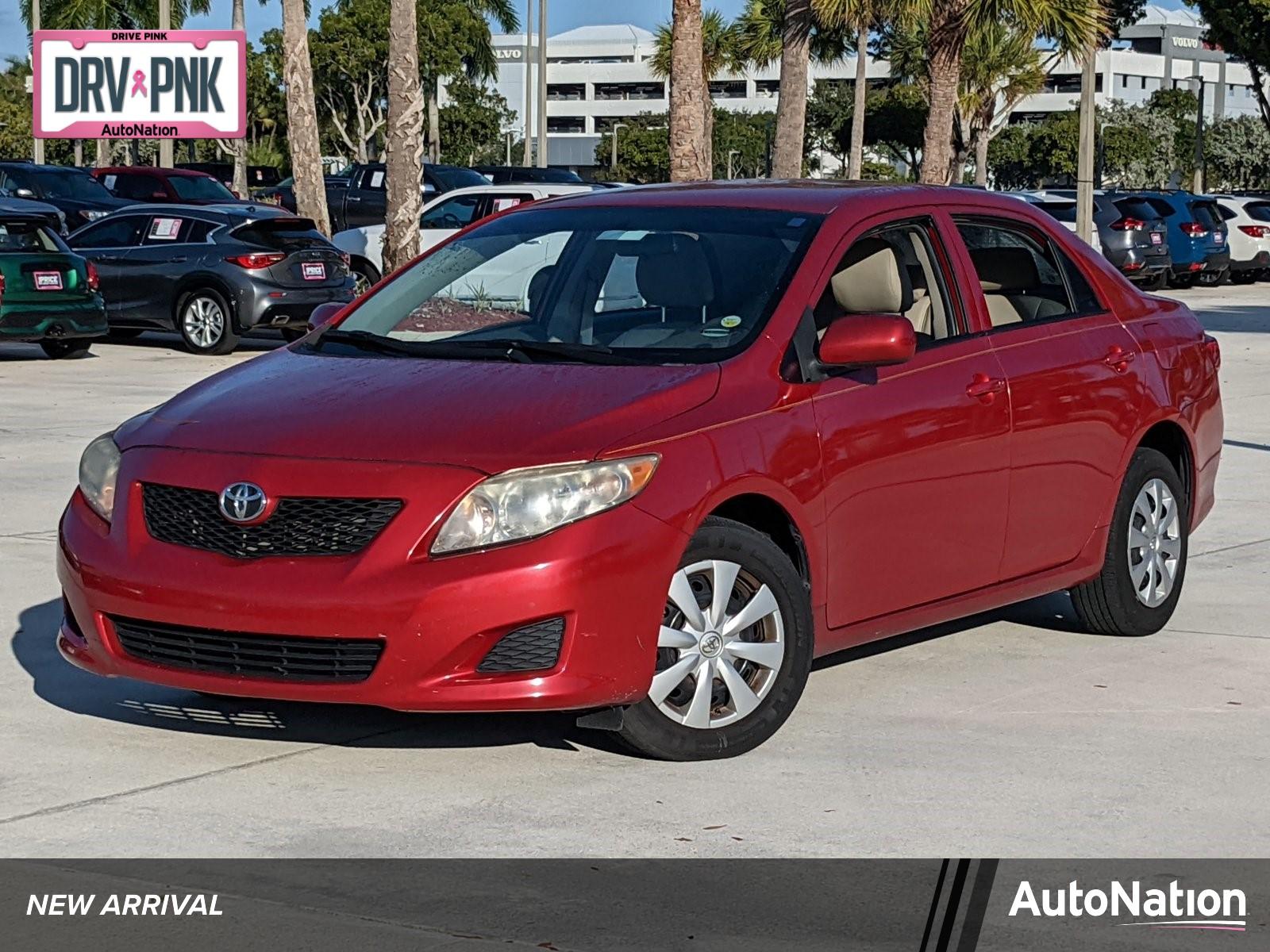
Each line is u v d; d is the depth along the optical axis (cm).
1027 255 681
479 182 3225
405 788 515
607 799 504
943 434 601
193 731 571
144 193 3014
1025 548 646
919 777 526
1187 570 838
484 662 498
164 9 3322
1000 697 614
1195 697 618
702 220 624
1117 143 9688
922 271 632
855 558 577
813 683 631
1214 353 754
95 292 1816
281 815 491
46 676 636
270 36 7119
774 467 544
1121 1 5762
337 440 523
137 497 536
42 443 1212
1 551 849
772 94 13175
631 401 531
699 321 580
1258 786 520
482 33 6650
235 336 1930
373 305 645
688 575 528
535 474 501
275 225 1977
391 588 492
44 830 478
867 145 8038
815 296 588
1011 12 2916
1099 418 670
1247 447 1269
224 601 505
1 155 8675
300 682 506
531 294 618
